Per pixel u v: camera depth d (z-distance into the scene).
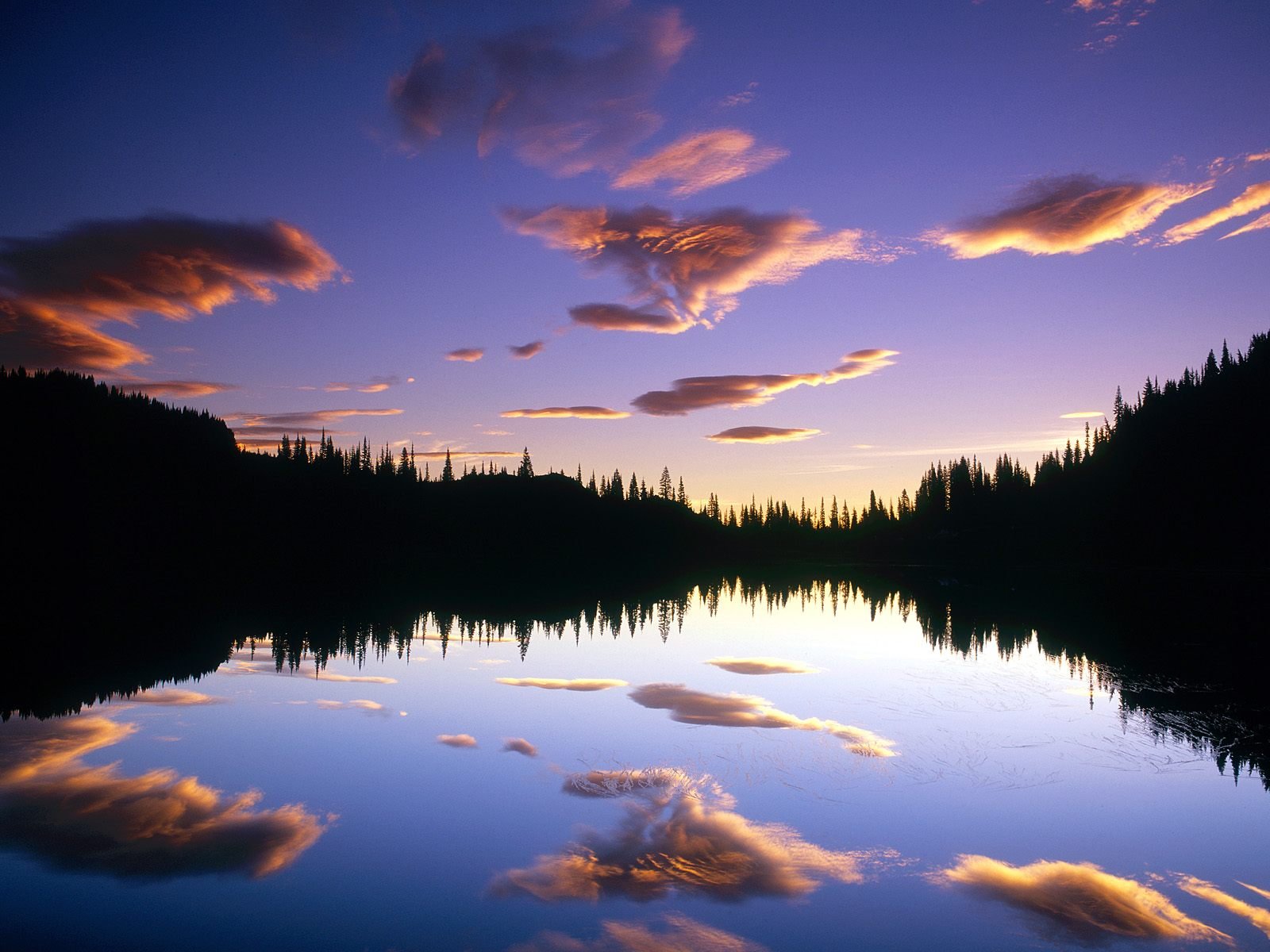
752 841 11.15
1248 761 14.93
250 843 11.11
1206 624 36.81
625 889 9.75
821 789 13.32
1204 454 92.44
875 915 9.13
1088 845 11.12
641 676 24.00
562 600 52.94
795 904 9.35
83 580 59.00
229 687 22.08
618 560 121.19
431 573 82.50
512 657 27.78
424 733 17.00
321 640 31.84
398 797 12.99
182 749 15.80
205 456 104.38
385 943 8.49
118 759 15.11
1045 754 15.32
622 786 13.45
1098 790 13.33
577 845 11.03
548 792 13.18
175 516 88.19
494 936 8.63
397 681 23.11
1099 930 8.82
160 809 12.42
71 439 91.50
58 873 10.17
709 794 13.05
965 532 129.12
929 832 11.52
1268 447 87.31
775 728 17.31
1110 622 37.94
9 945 8.41
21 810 12.37
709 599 55.59
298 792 13.25
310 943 8.48
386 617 40.47
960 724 17.77
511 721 18.06
